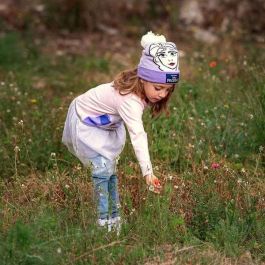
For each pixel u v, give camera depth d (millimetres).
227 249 6902
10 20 15562
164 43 6910
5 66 12938
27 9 16156
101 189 7117
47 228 6691
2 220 7152
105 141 7141
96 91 7113
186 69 12133
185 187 8039
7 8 16109
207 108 10055
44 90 11625
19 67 12953
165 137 9359
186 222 7504
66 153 9016
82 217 7016
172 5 15930
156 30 15328
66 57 13641
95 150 7082
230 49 13242
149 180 6758
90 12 15688
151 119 9492
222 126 9547
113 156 7242
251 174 8734
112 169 7246
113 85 6992
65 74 12719
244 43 13828
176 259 6723
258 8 15227
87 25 15555
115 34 15352
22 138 8984
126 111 6852
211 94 10570
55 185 8133
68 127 7320
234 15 15359
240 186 7926
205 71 11727
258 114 9312
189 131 9438
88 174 7590
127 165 8547
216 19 15414
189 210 7637
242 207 7703
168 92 7039
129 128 6824
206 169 8250
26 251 6184
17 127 9227
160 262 6711
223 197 7754
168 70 6809
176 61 6887
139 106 6871
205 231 7262
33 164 8773
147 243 6980
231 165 8758
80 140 7113
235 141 9281
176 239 7129
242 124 9438
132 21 15898
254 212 7395
